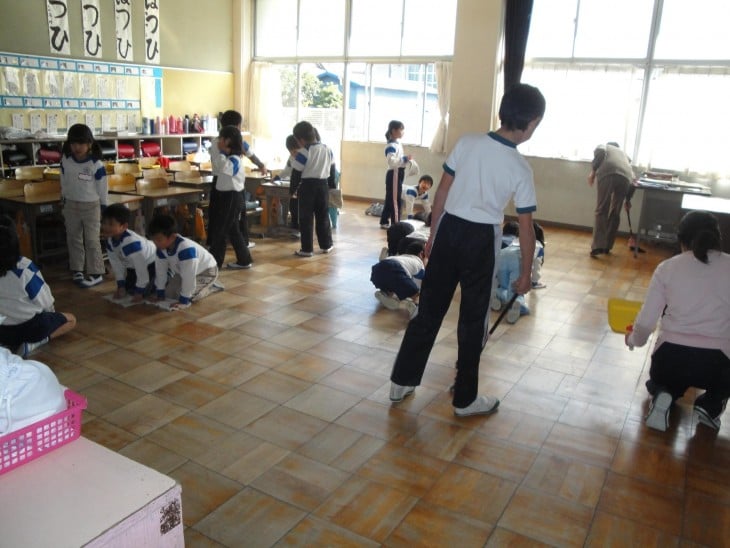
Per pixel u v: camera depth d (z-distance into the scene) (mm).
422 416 2695
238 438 2451
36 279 3143
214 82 9422
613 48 7059
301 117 9578
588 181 6699
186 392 2820
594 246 6043
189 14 8820
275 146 9820
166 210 5594
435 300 2600
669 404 2637
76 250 4324
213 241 4773
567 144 7410
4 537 1056
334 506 2051
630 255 6184
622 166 5945
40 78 7105
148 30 8273
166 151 8656
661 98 6812
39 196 4621
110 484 1213
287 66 9477
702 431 2678
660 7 6699
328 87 9258
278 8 9336
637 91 6984
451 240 2445
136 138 7965
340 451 2389
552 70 7312
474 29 7402
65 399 1378
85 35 7512
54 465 1269
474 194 2379
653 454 2469
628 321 3332
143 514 1157
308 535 1904
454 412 2740
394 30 8359
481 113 7570
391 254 4820
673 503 2150
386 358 3303
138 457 2289
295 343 3455
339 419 2637
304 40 9203
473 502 2107
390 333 3668
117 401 2711
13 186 4734
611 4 6953
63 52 7297
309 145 5258
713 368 2518
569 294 4727
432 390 2959
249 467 2256
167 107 8734
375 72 8656
